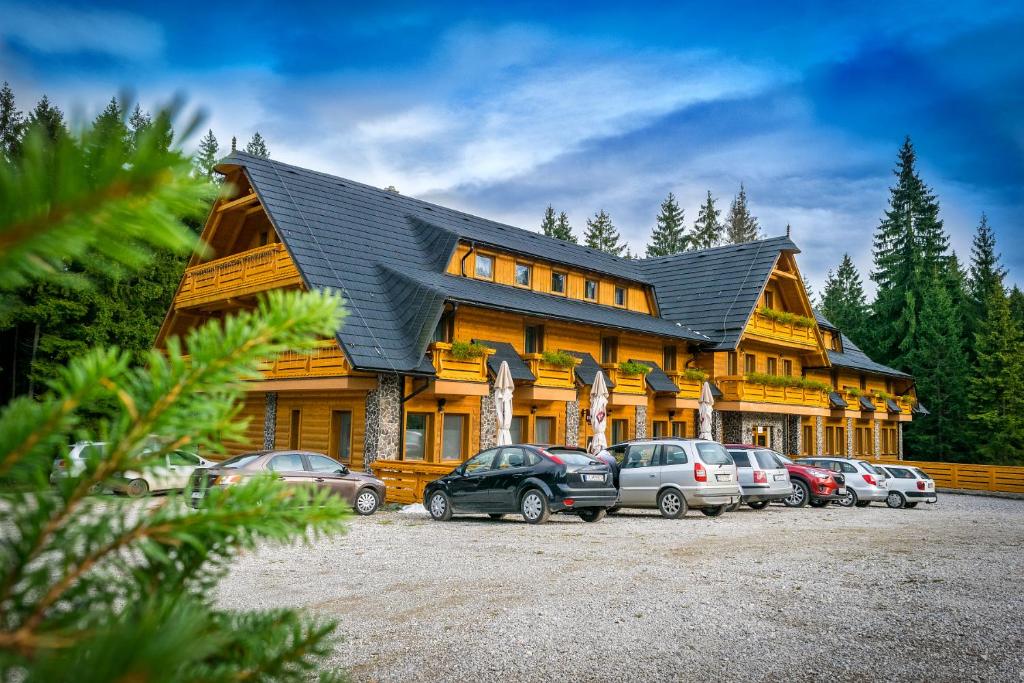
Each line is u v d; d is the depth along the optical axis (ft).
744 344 112.06
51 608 2.39
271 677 3.19
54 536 2.35
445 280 77.41
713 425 103.60
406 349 67.05
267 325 2.46
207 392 2.45
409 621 22.54
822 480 73.67
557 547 37.93
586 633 21.59
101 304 85.30
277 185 77.00
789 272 120.98
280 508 2.91
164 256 95.30
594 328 88.89
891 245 189.47
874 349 183.52
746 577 30.66
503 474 50.14
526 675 17.87
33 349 81.56
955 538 47.11
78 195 1.64
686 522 52.60
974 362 169.99
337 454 71.46
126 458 2.40
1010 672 18.95
